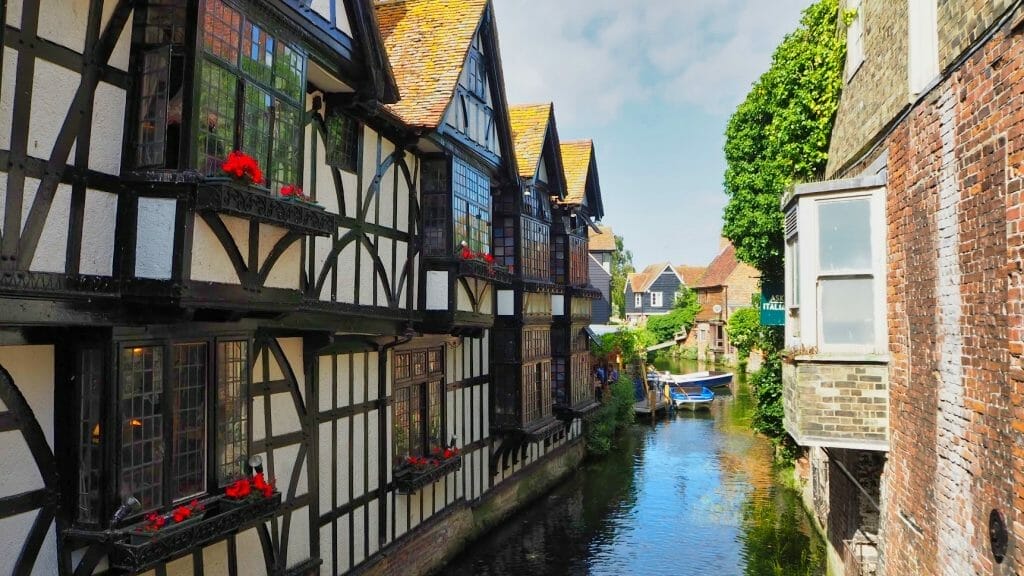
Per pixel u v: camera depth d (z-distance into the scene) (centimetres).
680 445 2223
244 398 620
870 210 723
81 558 490
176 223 499
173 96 506
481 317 1121
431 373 1107
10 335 451
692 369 4284
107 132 493
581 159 1883
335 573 837
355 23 763
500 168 1278
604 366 2350
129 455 499
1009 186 430
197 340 564
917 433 614
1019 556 416
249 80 572
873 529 810
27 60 435
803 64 1040
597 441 2036
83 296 468
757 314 1938
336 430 846
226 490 581
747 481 1741
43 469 475
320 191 773
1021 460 414
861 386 709
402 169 967
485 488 1338
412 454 1045
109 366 487
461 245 1041
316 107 768
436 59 1032
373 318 870
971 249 493
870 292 723
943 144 548
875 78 749
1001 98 442
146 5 514
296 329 727
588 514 1485
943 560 551
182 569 585
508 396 1383
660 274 6116
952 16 525
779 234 1433
